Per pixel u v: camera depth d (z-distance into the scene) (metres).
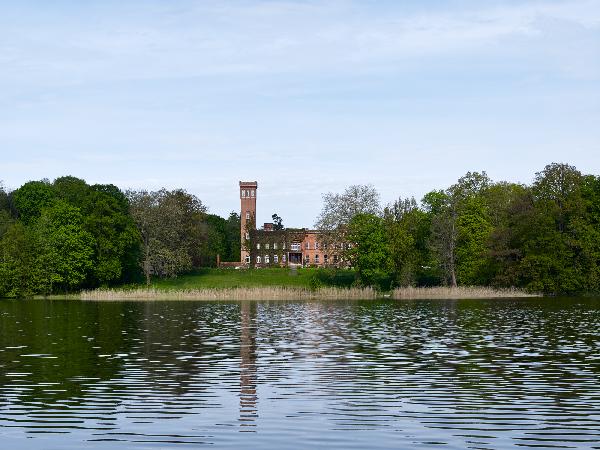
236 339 44.34
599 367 32.22
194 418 22.67
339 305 79.94
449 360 34.56
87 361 34.72
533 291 103.31
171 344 41.75
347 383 28.42
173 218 129.88
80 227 115.25
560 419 22.38
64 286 114.31
